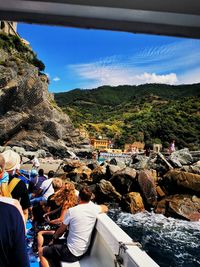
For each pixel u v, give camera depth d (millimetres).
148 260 2537
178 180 19734
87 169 25578
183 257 10953
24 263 1590
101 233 3631
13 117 58344
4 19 1662
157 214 17891
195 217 16859
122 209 18812
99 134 127875
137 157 27688
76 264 3771
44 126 63250
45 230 4789
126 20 1649
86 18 1657
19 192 3516
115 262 2922
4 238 1567
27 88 59062
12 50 66688
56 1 1536
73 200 4992
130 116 156750
